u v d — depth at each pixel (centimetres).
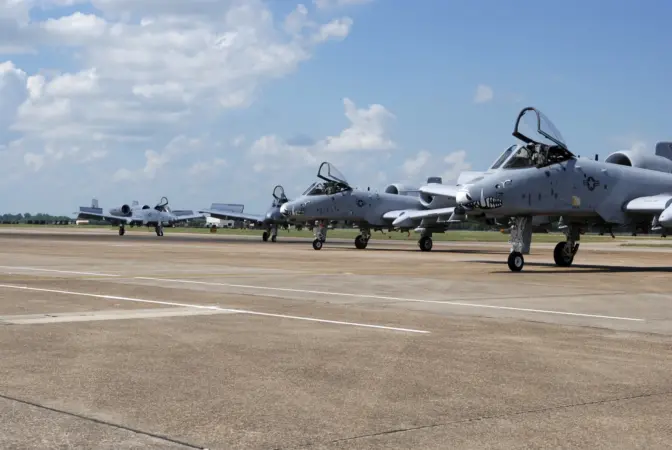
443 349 945
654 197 2745
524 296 1641
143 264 2744
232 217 8131
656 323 1211
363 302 1486
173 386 723
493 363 856
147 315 1251
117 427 583
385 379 766
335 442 552
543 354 916
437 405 663
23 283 1866
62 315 1241
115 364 826
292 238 8356
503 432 581
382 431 582
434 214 4422
